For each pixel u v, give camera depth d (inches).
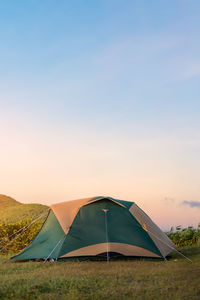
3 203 1053.2
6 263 386.9
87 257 388.2
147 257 388.5
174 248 430.0
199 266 328.2
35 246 412.8
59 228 408.2
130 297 225.1
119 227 400.2
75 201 431.5
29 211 882.8
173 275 286.7
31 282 256.7
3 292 230.5
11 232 517.7
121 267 332.2
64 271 312.7
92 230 397.1
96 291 237.1
